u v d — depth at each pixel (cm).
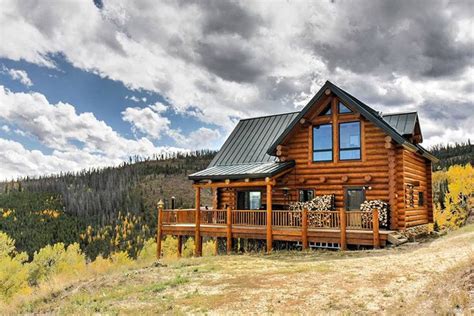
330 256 1529
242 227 2006
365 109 1947
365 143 1945
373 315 782
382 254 1465
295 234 1842
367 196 1922
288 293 988
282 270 1264
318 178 2055
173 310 923
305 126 2123
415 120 2159
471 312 694
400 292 907
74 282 1474
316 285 1037
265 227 1955
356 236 1700
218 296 1014
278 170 1980
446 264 1126
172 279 1255
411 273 1066
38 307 1204
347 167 1984
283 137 2117
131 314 912
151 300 1036
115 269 1678
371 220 1728
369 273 1118
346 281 1049
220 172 2189
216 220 2183
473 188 4719
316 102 2047
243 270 1319
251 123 2725
